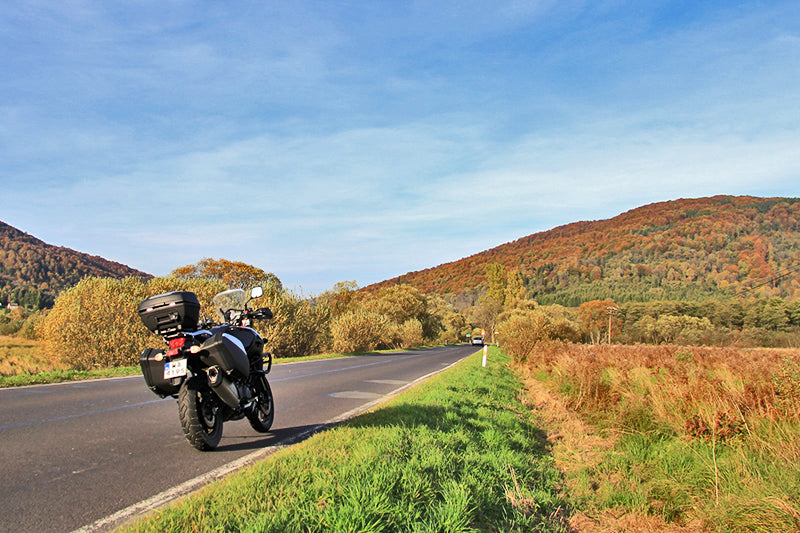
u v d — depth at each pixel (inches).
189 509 132.3
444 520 137.8
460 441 236.8
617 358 559.5
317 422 285.0
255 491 147.0
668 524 192.5
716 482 217.8
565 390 492.7
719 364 440.1
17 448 201.5
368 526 125.0
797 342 1251.2
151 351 209.9
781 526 174.1
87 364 705.6
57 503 144.6
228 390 208.1
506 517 158.7
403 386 495.8
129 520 133.1
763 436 259.0
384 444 205.6
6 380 409.4
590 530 178.2
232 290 258.7
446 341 3378.4
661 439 302.7
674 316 3624.5
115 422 260.2
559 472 243.4
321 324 1168.2
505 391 501.4
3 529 125.1
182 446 217.5
